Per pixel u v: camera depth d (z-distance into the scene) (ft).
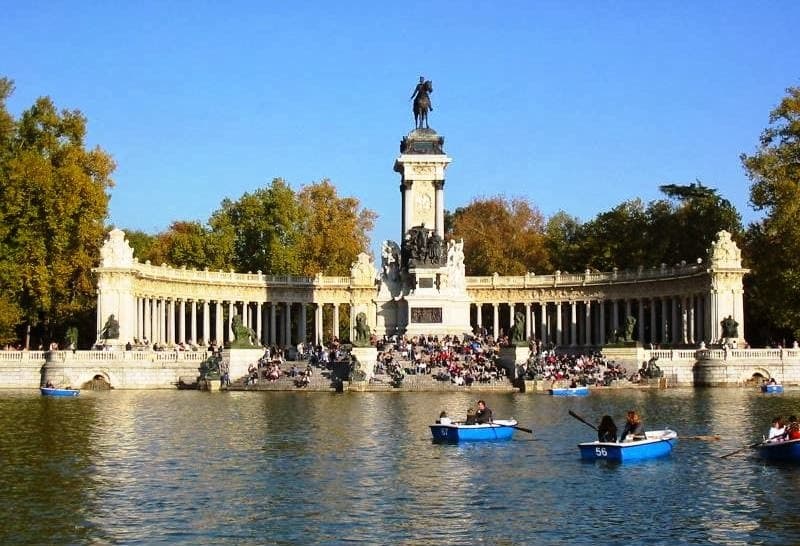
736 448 217.15
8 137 464.24
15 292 437.58
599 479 183.83
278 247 601.21
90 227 458.50
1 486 177.17
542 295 564.30
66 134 488.44
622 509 160.35
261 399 344.49
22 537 144.25
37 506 162.30
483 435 231.30
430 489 175.63
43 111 483.10
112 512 158.51
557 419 276.00
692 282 485.56
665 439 207.41
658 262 566.36
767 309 467.52
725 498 167.22
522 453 213.25
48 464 198.90
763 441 203.41
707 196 576.20
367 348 399.44
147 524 151.53
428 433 245.04
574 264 609.42
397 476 187.32
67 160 468.34
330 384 392.06
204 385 394.52
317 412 294.87
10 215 444.14
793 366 415.03
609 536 145.07
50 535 145.28
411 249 488.02
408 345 428.97
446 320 481.46
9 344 461.37
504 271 620.08
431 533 147.02
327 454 212.02
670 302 595.47
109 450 216.54
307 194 645.51
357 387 383.45
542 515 156.97
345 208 647.97
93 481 181.98
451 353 420.77
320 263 621.72
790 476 184.85
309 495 170.91
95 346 427.74
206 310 534.78
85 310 482.28
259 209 615.98
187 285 520.83
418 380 391.86
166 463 200.54
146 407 311.68
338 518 155.33
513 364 405.80
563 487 176.96
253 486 178.19
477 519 154.71
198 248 590.96
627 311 538.47
